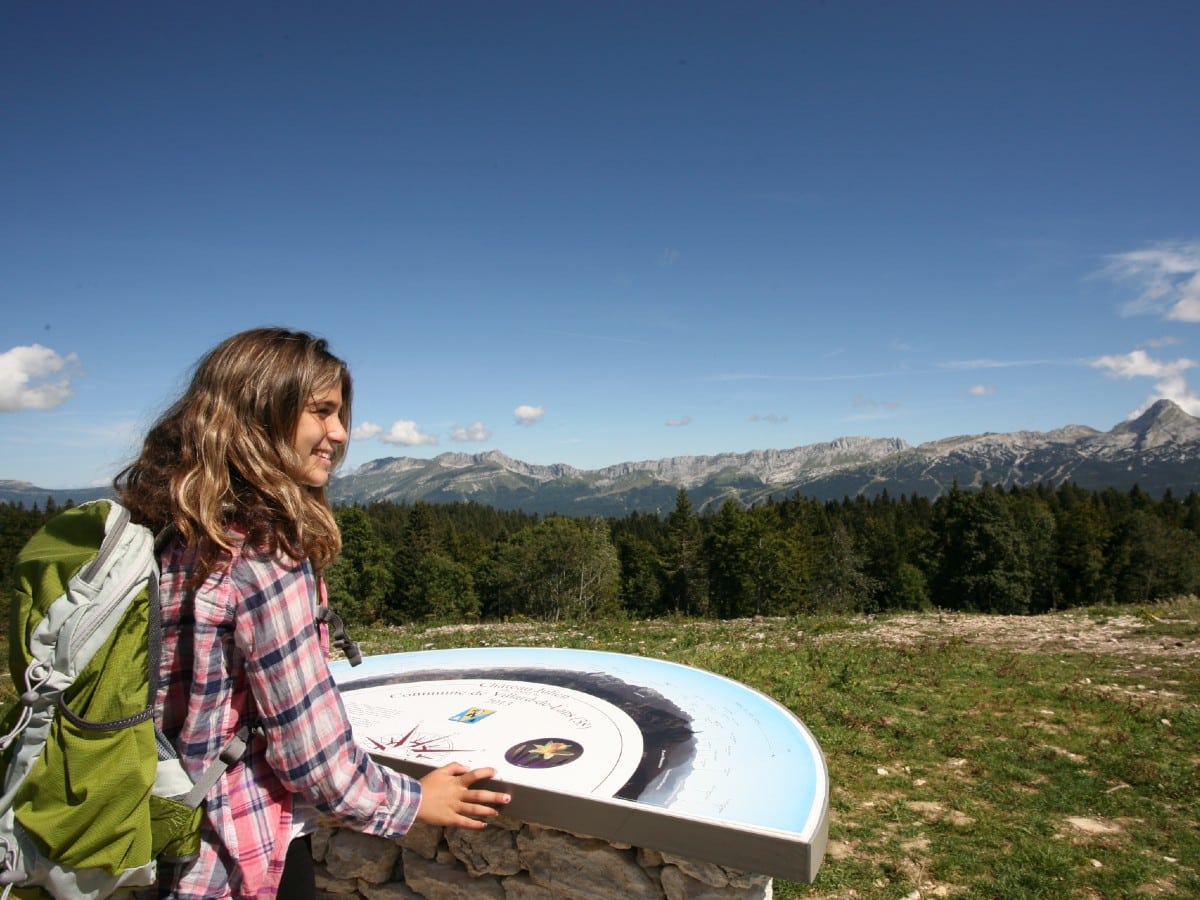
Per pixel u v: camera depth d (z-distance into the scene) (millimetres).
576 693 3516
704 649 10383
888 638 11062
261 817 1474
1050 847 4352
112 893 1347
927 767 5621
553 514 57500
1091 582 57406
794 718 3105
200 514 1370
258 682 1394
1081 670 8617
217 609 1373
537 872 2498
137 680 1301
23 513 54000
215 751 1415
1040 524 59750
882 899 3828
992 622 12797
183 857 1414
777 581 58219
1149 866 4152
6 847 1257
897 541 71188
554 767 2586
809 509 94562
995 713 6883
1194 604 14055
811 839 2039
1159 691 7664
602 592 54281
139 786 1274
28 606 1288
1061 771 5508
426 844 2689
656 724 3051
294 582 1442
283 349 1572
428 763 2633
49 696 1247
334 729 1461
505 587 58844
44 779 1234
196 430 1455
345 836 2812
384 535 84812
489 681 3760
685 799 2309
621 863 2373
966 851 4312
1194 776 5352
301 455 1609
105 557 1304
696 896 2270
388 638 13289
